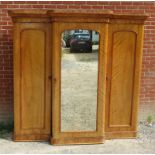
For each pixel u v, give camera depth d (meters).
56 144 3.39
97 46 3.28
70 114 3.37
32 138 3.45
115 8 3.73
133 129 3.55
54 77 3.28
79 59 3.28
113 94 3.46
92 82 3.33
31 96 3.38
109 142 3.48
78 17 3.19
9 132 3.68
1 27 3.66
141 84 3.90
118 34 3.35
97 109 3.38
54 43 3.22
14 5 3.64
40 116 3.42
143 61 3.86
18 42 3.27
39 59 3.31
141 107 3.95
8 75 3.75
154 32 3.81
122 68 3.42
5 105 3.80
